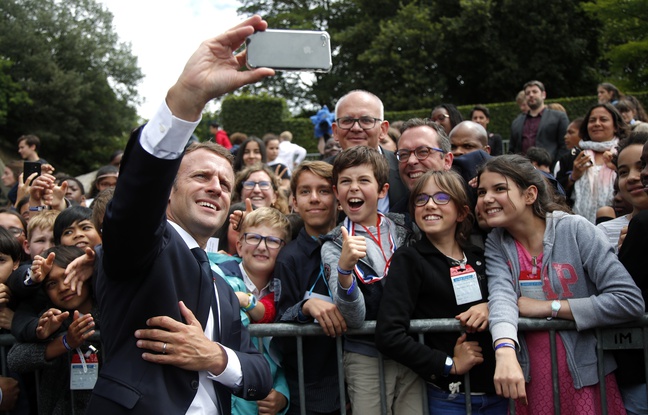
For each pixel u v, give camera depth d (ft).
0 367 9.61
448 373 8.48
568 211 9.41
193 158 7.22
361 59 84.69
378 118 12.34
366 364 9.07
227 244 12.78
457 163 12.12
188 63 5.61
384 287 8.87
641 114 21.90
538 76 79.41
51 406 9.29
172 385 6.36
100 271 6.80
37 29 112.68
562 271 8.57
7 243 10.30
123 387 6.13
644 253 8.46
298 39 5.81
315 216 10.50
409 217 10.30
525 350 8.65
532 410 8.58
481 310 8.64
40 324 8.79
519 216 8.73
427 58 81.30
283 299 9.66
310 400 9.38
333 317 8.71
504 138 57.67
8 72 104.22
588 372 8.40
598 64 82.84
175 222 7.24
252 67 5.70
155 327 6.31
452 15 84.02
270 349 9.50
